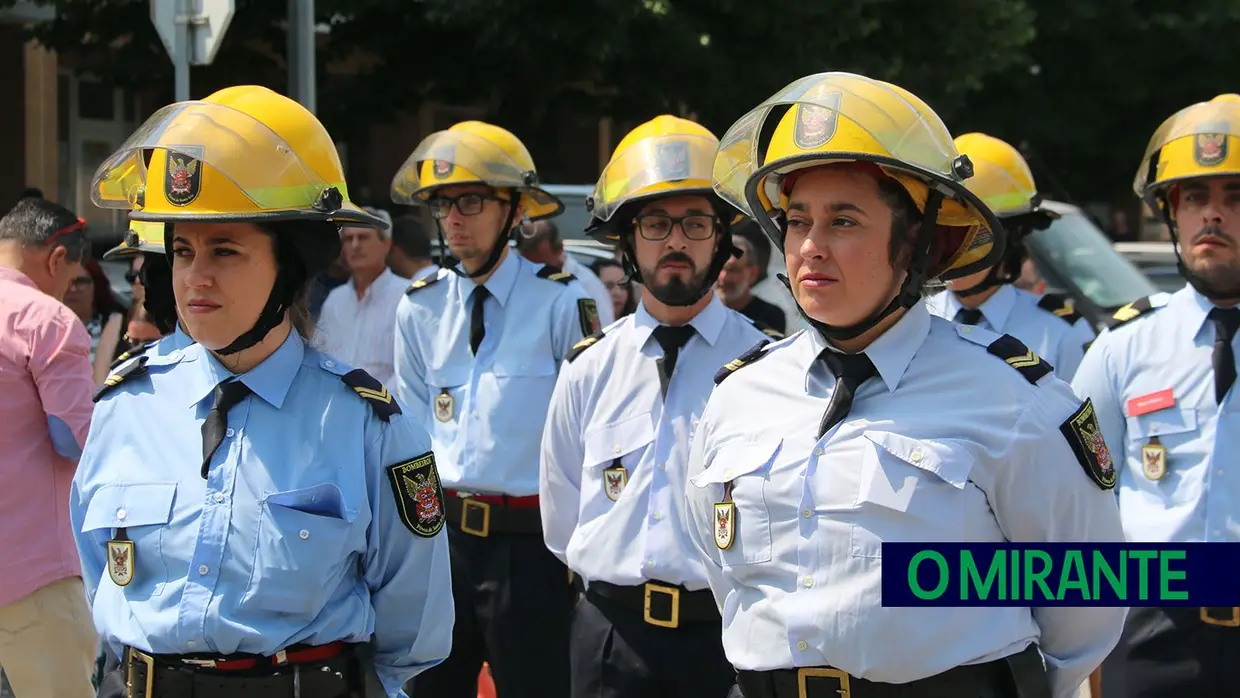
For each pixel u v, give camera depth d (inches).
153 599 100.2
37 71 597.9
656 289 152.2
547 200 208.2
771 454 98.7
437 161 194.9
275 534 99.3
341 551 100.9
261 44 547.8
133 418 105.1
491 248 194.7
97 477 104.5
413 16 548.1
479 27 527.8
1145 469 152.7
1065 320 206.4
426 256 321.7
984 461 93.6
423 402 201.5
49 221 176.4
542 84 558.6
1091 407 98.0
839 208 94.5
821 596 94.6
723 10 522.9
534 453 185.9
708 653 145.9
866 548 93.4
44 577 165.2
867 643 92.7
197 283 99.1
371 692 105.1
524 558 184.2
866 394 97.5
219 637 98.2
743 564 99.7
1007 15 593.3
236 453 101.5
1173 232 159.2
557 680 184.9
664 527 147.0
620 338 158.1
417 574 105.7
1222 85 783.7
